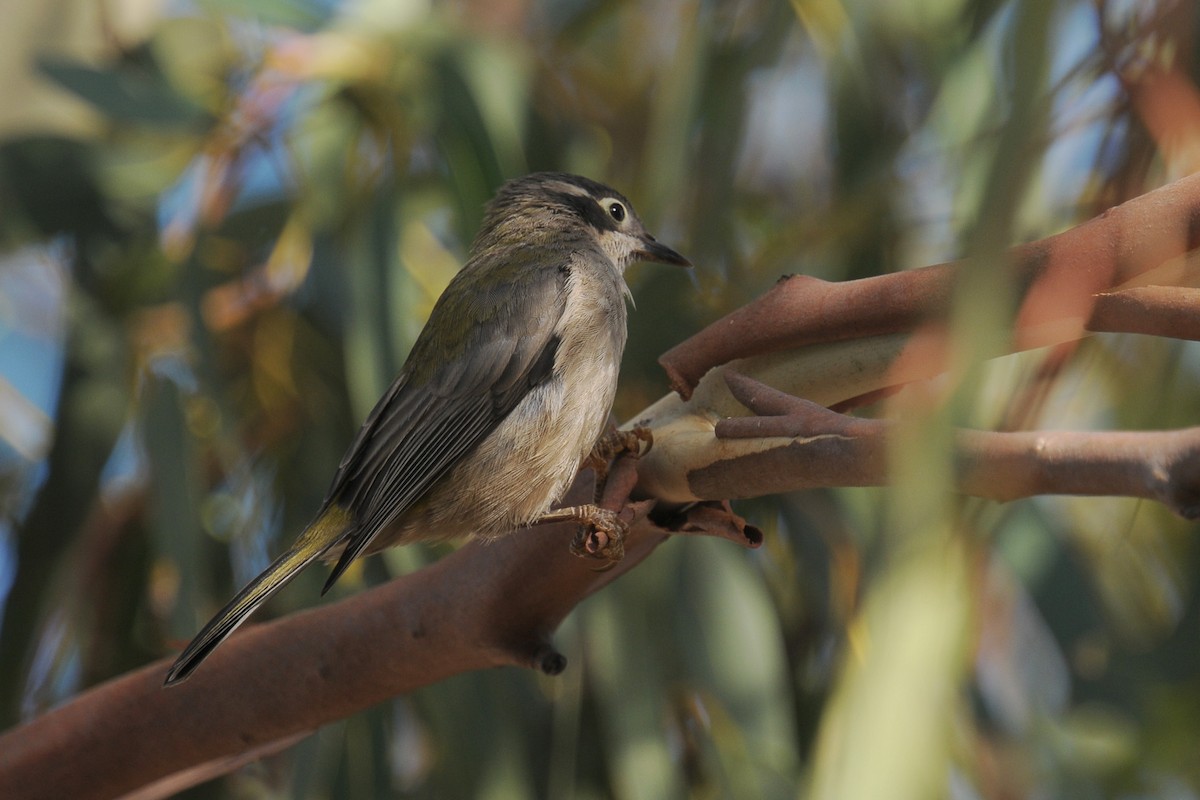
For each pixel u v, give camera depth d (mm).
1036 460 4688
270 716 6484
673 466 5762
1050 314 4633
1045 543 9320
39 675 10102
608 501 5902
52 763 6559
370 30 9828
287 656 6422
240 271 10328
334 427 9836
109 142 10094
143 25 10680
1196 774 8688
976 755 8805
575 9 11727
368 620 6316
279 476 9852
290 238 9953
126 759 6570
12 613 9656
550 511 8117
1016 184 3432
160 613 10320
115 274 10148
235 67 10312
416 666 6379
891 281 5367
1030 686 9297
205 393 9164
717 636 9023
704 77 9445
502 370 8094
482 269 8703
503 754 8719
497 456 7992
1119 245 4578
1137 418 8602
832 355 5559
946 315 5102
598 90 11617
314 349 9914
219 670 6449
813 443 5172
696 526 6008
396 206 9414
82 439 9859
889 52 9789
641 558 6527
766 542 9711
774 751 8797
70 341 10008
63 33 10516
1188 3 6113
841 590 9234
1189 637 9164
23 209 9969
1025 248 4691
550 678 9555
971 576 6723
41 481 9805
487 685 8836
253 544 9742
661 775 8609
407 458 8039
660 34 11727
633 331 9641
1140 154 6875
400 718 10414
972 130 8742
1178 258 4699
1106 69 6609
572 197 9367
